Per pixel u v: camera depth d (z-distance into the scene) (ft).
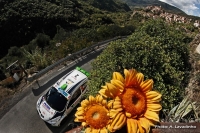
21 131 33.17
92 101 8.40
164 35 37.06
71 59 57.31
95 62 33.37
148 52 26.32
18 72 44.62
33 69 49.03
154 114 7.50
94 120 7.79
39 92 41.06
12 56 78.13
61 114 33.35
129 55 26.48
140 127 7.34
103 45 75.00
